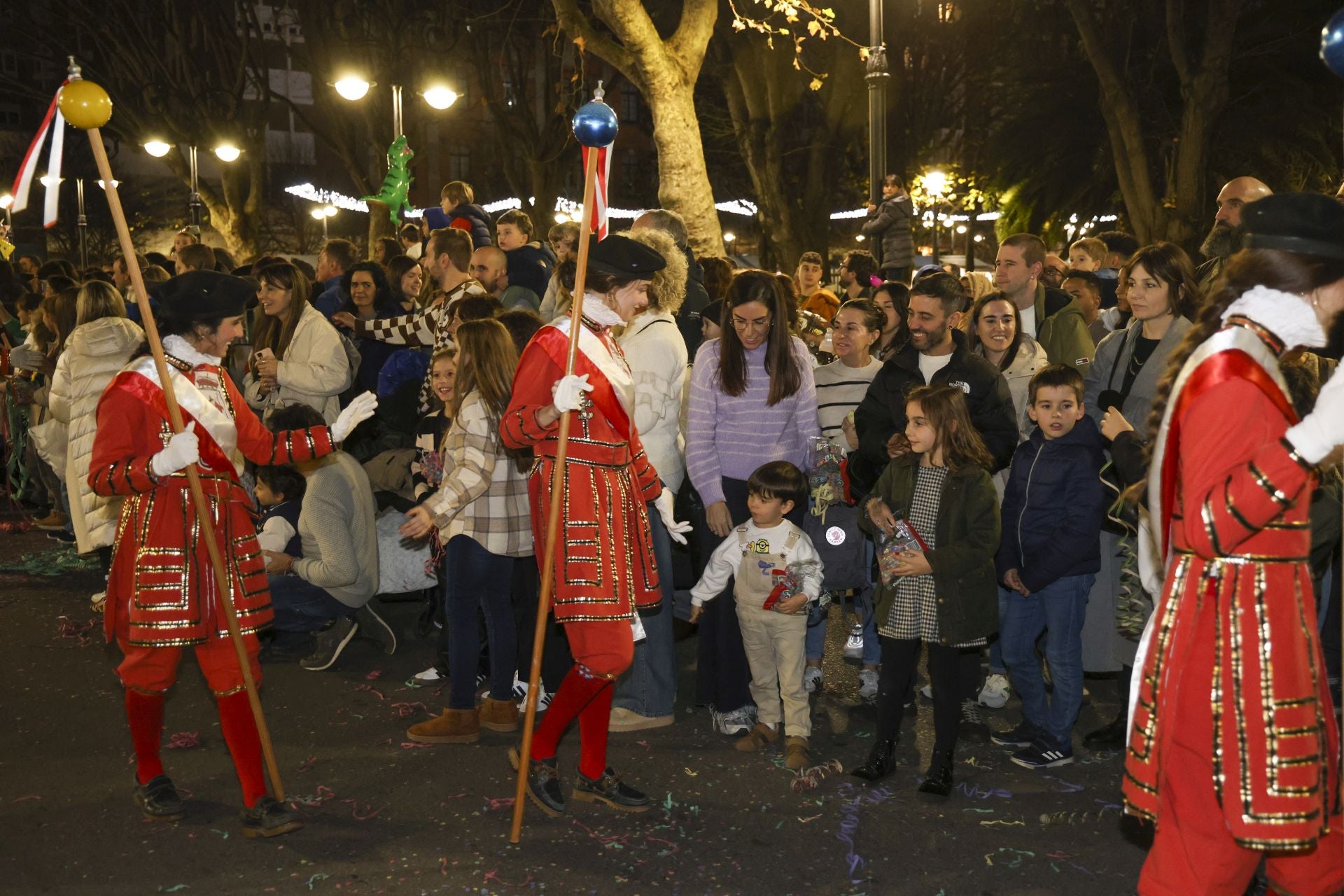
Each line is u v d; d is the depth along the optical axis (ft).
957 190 84.69
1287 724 8.54
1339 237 8.59
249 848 12.98
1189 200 63.00
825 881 12.17
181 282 12.95
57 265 33.47
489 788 14.55
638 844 13.03
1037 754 15.19
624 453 13.73
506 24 87.10
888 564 14.40
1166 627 9.00
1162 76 74.74
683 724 17.03
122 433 12.60
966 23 81.92
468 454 14.94
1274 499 8.17
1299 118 73.10
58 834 13.34
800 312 26.05
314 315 21.72
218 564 12.69
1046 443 15.11
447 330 20.01
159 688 13.50
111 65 88.89
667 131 36.63
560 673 17.47
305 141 128.88
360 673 19.16
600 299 13.62
